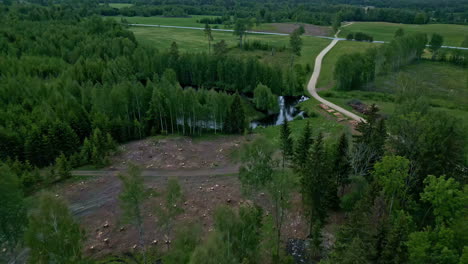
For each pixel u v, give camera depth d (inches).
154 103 2886.3
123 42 5206.7
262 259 1493.6
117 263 1499.8
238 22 6422.2
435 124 1876.2
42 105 2760.8
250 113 3676.2
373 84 4384.8
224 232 1129.4
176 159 2458.2
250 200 1934.1
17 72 3882.9
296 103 4005.9
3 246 1416.1
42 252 1034.1
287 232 1700.3
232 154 2534.5
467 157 1979.6
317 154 1531.7
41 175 2178.9
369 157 1817.2
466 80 4512.8
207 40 7160.4
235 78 4426.7
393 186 1390.3
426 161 1658.5
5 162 2178.9
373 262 1045.2
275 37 7534.5
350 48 6343.5
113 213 1833.2
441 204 1175.0
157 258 1528.1
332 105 3663.9
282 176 1517.0
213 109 2962.6
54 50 4970.5
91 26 6289.4
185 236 1232.2
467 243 1051.9
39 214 1040.8
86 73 4067.4
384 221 1056.8
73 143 2463.1
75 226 1114.1
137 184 1295.5
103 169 2293.3
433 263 1019.3
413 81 3193.9
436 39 5506.9
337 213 1807.3
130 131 2827.3
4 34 5182.1
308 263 1504.7
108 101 2805.1
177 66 4677.7
